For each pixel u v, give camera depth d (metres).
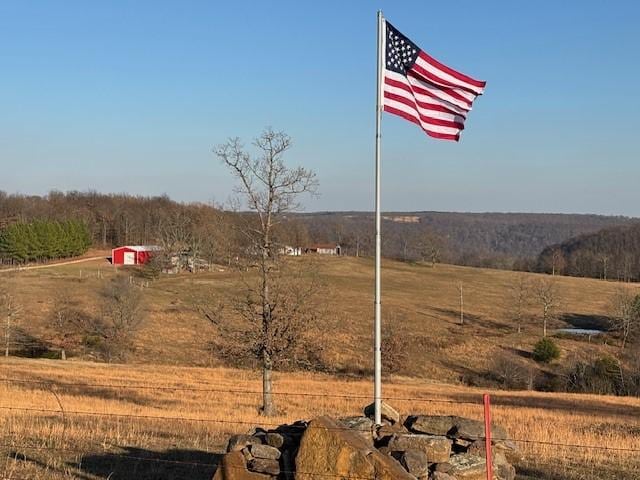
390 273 120.44
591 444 20.47
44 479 12.98
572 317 86.50
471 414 30.56
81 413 22.64
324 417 10.80
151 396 32.44
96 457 15.20
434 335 71.94
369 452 10.28
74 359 57.12
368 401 34.38
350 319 72.88
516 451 12.69
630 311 73.38
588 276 135.50
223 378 43.88
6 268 102.06
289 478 10.60
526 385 58.59
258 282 30.72
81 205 150.25
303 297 30.55
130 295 64.75
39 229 117.06
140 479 13.50
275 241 30.45
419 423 12.44
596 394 51.06
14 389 30.86
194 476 13.93
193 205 142.62
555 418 30.05
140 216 142.50
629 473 15.93
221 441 18.31
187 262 96.56
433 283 112.19
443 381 58.69
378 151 12.55
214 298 40.06
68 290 81.38
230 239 31.64
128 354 59.41
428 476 10.92
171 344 62.44
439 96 13.23
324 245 149.50
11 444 16.09
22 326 65.62
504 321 82.25
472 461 11.41
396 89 12.77
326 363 53.34
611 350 67.69
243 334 30.22
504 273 128.75
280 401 32.78
